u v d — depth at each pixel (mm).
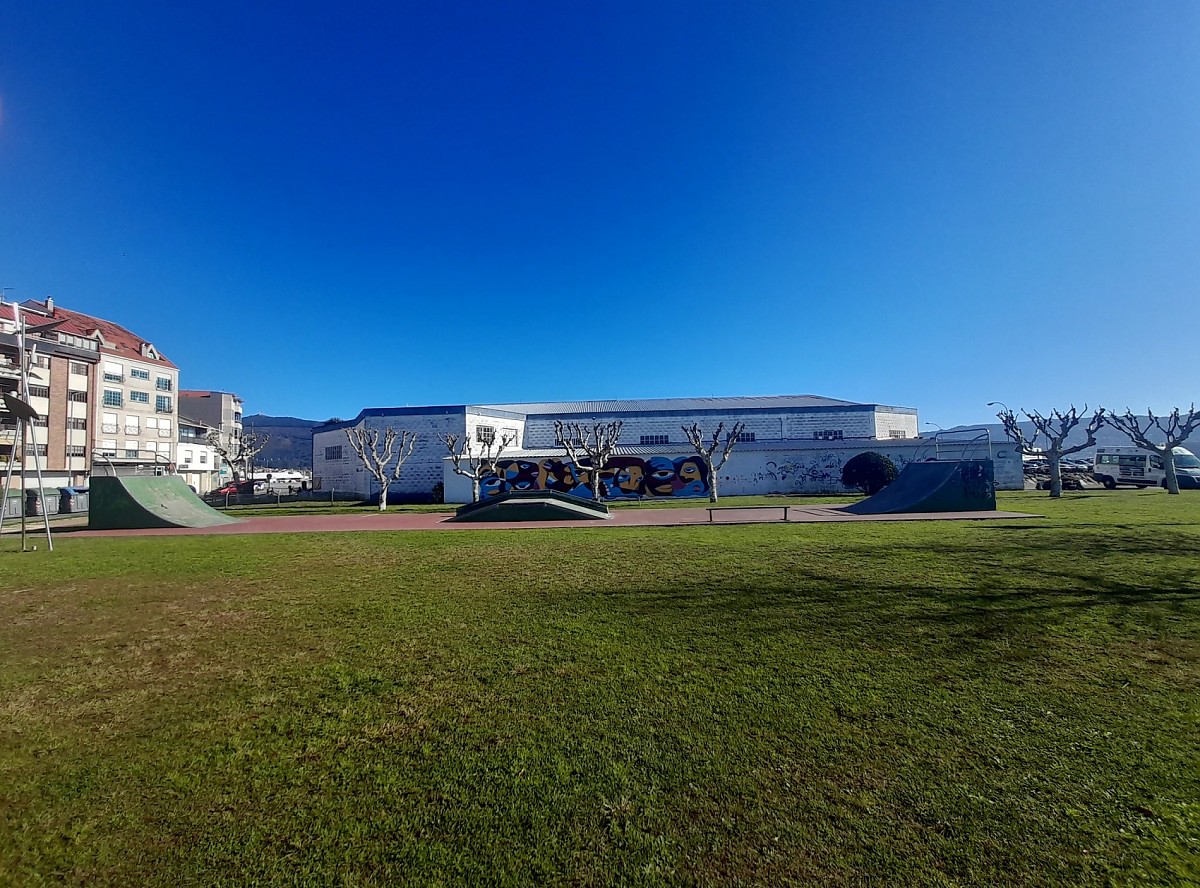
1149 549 9820
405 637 5742
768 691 4246
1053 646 5035
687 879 2471
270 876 2512
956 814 2832
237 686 4574
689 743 3535
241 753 3523
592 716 3914
